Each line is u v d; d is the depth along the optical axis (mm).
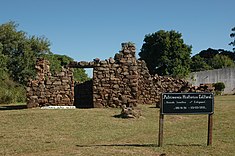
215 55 62281
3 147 9594
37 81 19703
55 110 17328
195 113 9203
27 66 41312
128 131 12266
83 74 43688
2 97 27188
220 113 17094
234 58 66375
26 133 11742
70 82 19844
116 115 16000
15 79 40594
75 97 24484
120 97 19266
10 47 42594
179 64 42562
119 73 19391
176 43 43469
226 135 11289
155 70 44156
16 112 16812
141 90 22422
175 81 22656
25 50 42219
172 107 9203
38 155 8648
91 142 10266
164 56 43062
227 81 41188
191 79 39938
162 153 8688
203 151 8906
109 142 10250
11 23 44531
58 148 9445
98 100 19328
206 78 40656
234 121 14477
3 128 12820
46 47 44531
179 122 14750
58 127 12938
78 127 12977
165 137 11039
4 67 38094
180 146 9477
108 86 19359
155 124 14109
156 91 22422
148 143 10000
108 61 19469
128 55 19453
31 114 15867
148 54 44438
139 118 15477
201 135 11383
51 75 20109
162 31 44312
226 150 9031
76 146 9672
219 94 36438
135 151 8906
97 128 12820
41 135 11383
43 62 19969
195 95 9203
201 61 52812
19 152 9031
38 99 19625
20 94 29625
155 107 19609
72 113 16250
